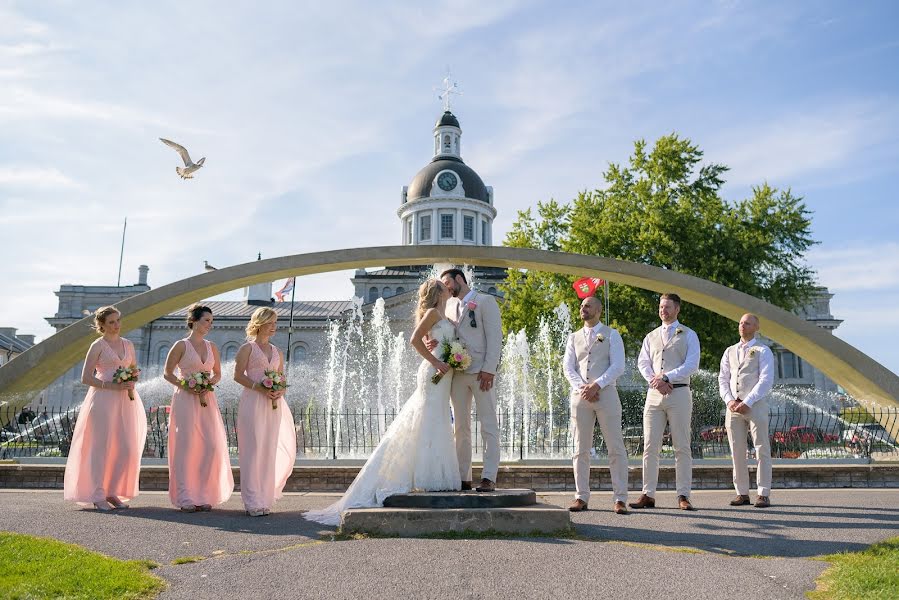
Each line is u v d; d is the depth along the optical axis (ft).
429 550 15.03
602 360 22.71
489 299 20.52
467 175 229.25
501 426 79.92
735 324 82.94
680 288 39.09
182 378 22.48
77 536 17.33
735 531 18.20
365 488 19.10
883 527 18.85
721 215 89.45
